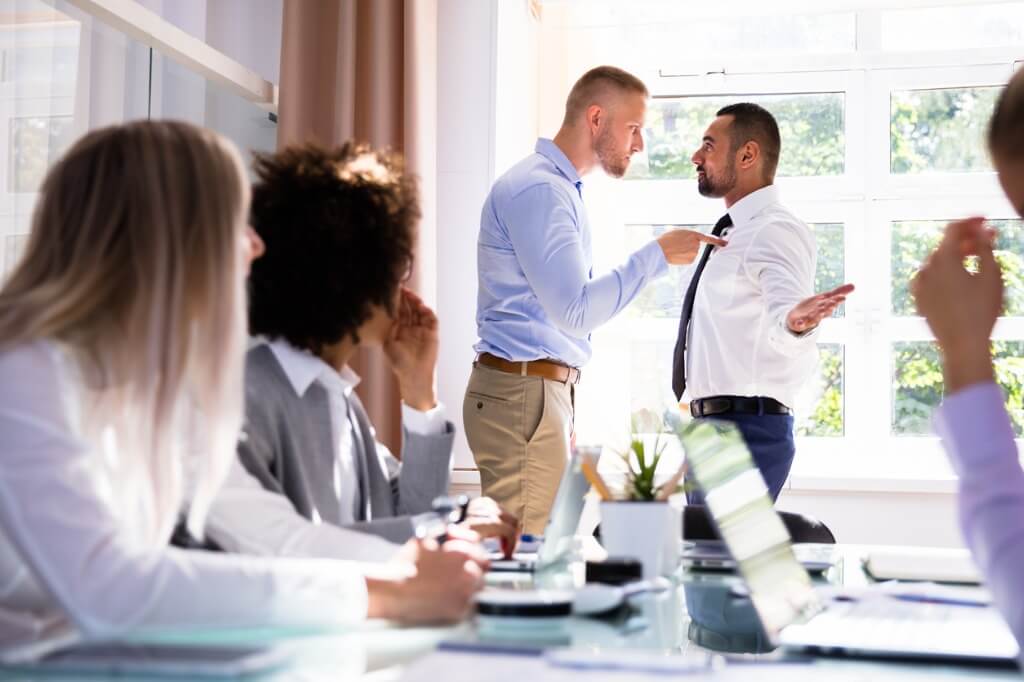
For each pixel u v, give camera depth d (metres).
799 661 0.91
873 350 3.80
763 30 3.90
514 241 2.85
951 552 1.70
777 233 3.13
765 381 3.11
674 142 3.92
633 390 3.87
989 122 0.89
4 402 0.90
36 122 2.29
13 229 2.22
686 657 0.83
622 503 1.33
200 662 0.78
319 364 1.45
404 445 1.67
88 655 0.81
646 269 2.74
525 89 3.77
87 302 0.97
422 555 1.04
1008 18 3.78
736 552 1.16
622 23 3.91
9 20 2.22
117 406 1.00
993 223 3.76
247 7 3.68
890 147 3.83
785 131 3.89
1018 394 3.71
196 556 0.95
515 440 2.92
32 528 0.87
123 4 2.57
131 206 1.00
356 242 1.45
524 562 1.43
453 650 0.87
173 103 2.85
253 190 1.48
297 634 0.96
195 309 1.03
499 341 2.93
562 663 0.81
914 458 3.76
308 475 1.42
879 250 3.82
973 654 0.91
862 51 3.84
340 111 3.43
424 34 3.43
